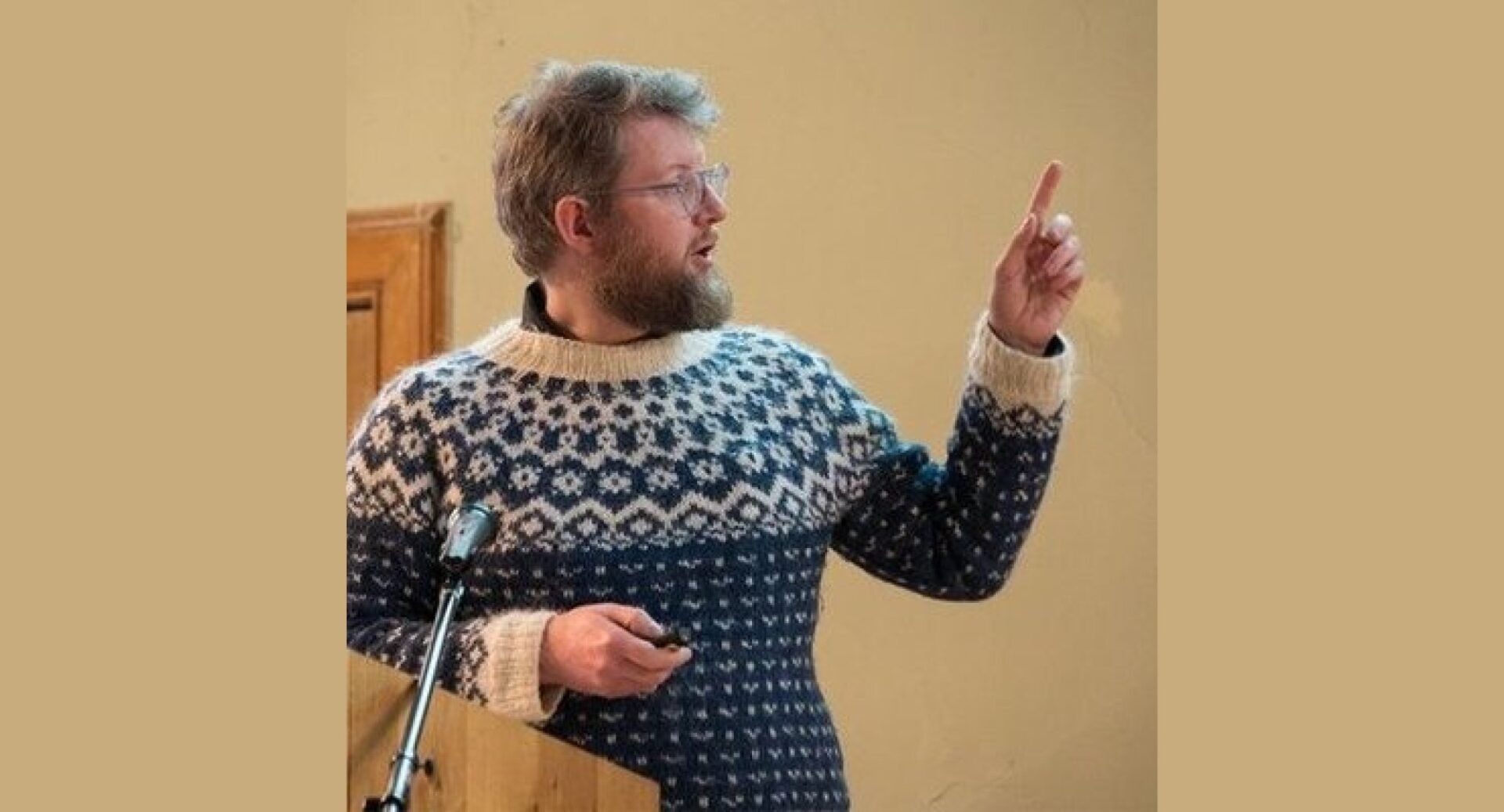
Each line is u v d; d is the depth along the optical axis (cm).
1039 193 462
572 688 418
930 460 490
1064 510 701
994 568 476
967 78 716
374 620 446
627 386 458
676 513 443
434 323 783
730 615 441
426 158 793
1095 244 699
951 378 714
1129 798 693
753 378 468
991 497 469
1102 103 699
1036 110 707
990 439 467
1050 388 463
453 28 790
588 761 395
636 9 762
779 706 440
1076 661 699
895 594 721
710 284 466
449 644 424
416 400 462
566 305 475
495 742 382
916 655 718
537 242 472
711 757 432
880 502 482
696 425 453
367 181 800
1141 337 693
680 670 435
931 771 713
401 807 337
